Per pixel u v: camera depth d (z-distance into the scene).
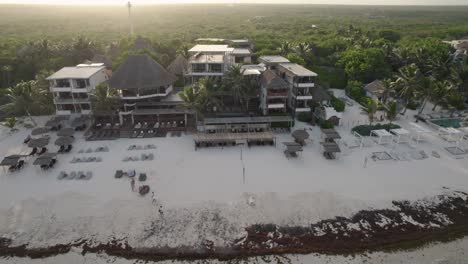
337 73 98.38
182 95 59.59
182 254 34.03
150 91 66.56
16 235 36.66
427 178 46.78
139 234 36.53
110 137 59.56
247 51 90.75
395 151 54.06
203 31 186.50
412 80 67.56
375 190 43.81
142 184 44.69
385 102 76.50
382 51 95.25
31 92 63.81
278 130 62.03
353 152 53.84
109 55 101.06
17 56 97.62
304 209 39.91
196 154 53.19
